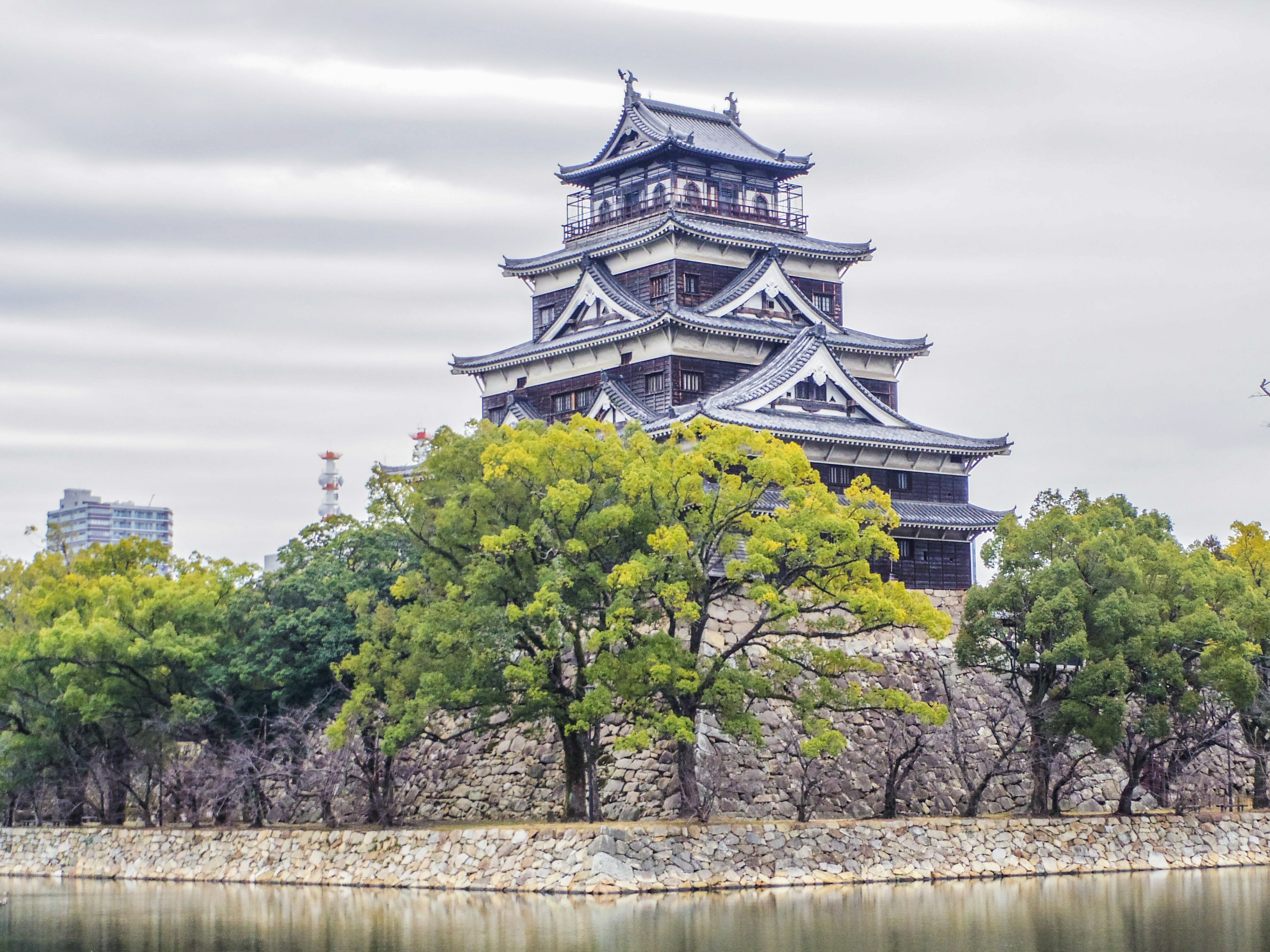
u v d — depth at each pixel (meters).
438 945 45.47
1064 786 68.44
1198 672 64.56
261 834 65.88
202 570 76.06
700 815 58.50
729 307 83.81
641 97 94.06
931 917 49.66
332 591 67.69
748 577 57.69
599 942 45.41
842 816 64.69
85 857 71.44
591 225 93.12
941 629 58.25
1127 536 67.56
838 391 80.12
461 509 59.75
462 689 57.91
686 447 73.56
